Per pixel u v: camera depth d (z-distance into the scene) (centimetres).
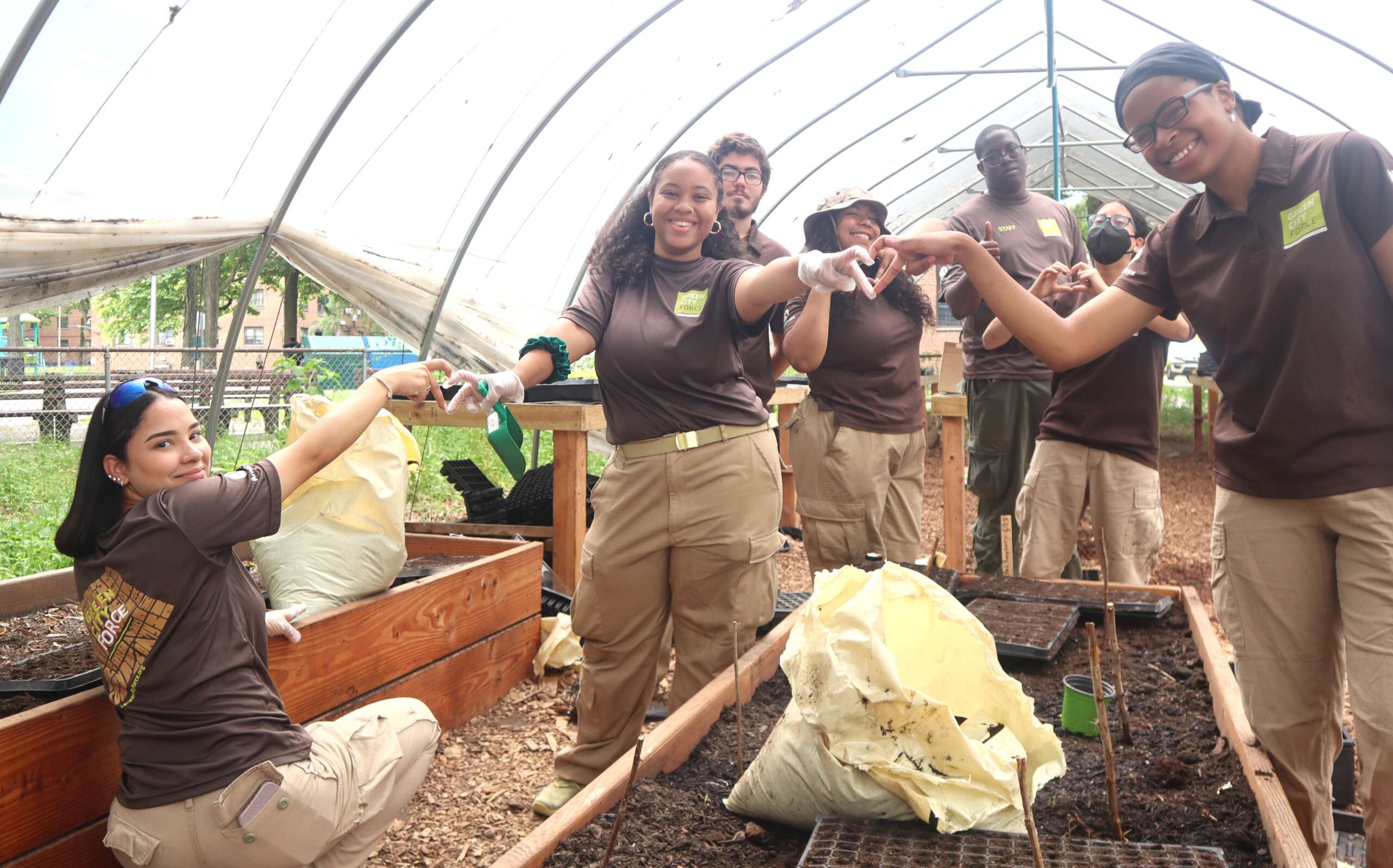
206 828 184
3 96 377
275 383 1148
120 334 2697
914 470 412
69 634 312
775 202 1029
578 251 770
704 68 680
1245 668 219
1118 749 238
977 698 194
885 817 181
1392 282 188
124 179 445
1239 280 204
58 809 206
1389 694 189
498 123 592
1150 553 389
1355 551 197
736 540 260
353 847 210
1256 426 209
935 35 791
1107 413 378
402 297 624
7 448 1057
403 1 456
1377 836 193
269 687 202
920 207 1385
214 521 187
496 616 371
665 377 256
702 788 216
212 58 428
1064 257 450
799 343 320
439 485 844
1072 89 1080
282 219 536
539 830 180
